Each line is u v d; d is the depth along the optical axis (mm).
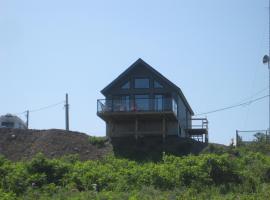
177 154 57875
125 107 62938
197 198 38344
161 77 65812
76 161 52906
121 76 66188
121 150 59219
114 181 43094
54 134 61750
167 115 63094
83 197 38062
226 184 41500
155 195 39312
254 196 38062
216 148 57281
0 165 46062
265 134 59688
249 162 47531
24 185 41125
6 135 61844
